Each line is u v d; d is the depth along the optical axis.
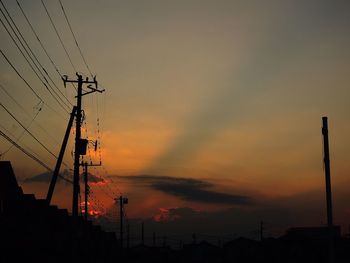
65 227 45.34
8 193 35.72
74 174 34.28
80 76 34.97
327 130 23.34
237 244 96.88
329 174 23.23
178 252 116.88
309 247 60.50
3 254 34.06
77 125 34.62
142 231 101.25
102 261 68.06
